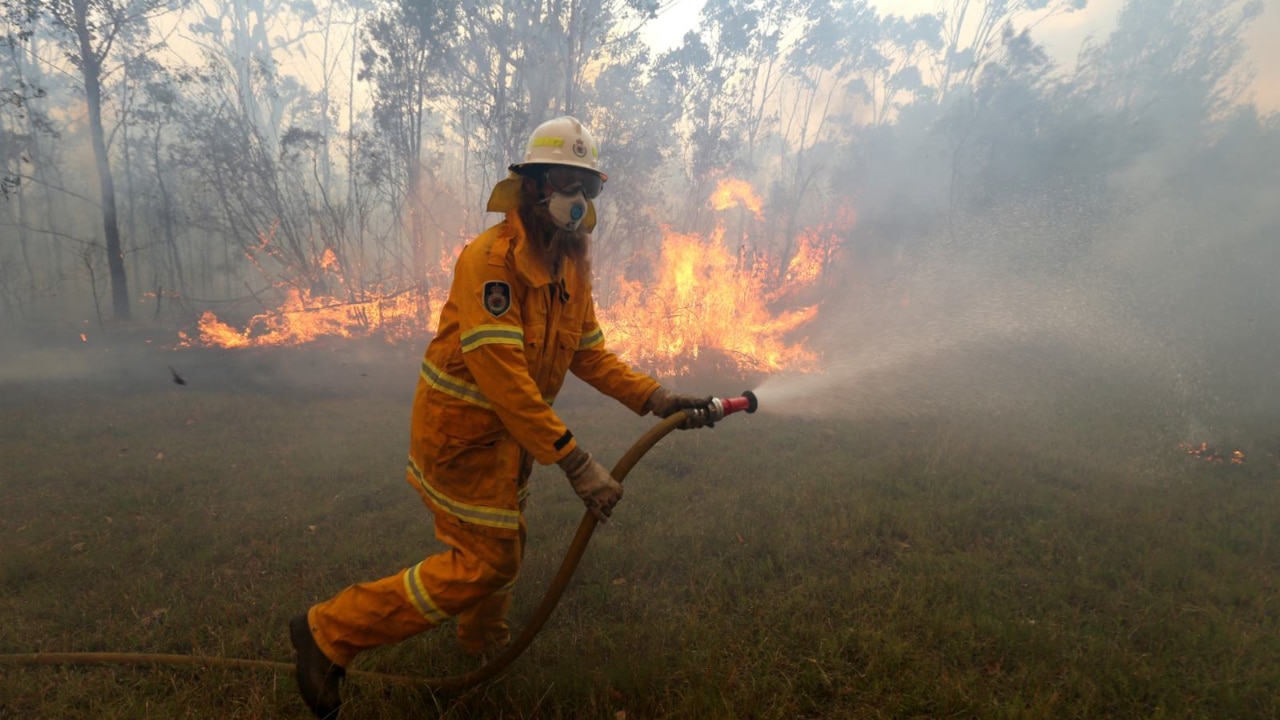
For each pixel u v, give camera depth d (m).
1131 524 4.36
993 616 3.16
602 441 6.69
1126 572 3.71
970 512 4.49
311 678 2.32
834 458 5.89
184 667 2.81
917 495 4.88
